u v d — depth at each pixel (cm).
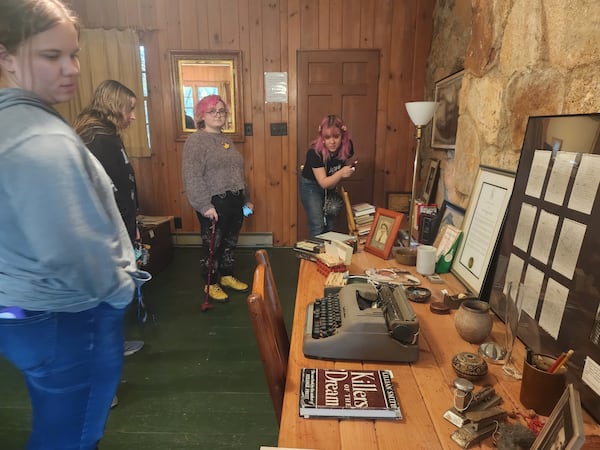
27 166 75
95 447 108
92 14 384
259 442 171
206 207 277
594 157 93
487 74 166
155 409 190
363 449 76
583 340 88
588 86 104
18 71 84
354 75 389
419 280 157
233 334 258
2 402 193
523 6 137
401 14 373
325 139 292
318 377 95
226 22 384
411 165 404
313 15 379
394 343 103
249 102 402
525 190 120
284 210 427
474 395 86
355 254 190
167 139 414
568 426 56
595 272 87
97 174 91
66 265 80
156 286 334
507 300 107
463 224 164
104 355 100
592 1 102
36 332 89
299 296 143
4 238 79
